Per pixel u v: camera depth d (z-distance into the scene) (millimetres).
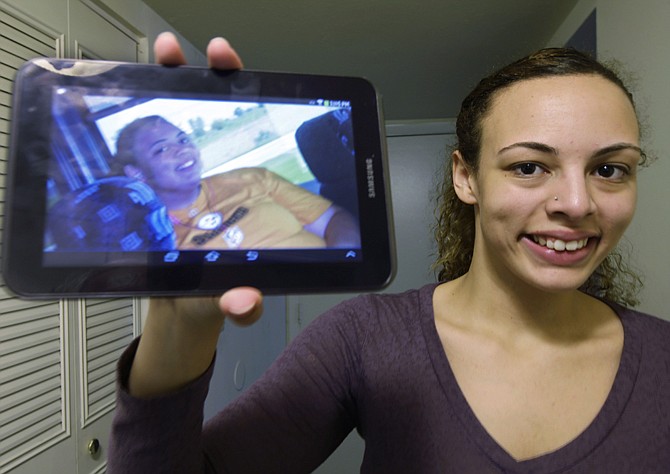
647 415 438
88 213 327
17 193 314
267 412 449
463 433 434
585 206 426
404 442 452
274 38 1230
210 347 349
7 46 648
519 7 1104
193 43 1262
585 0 1029
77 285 319
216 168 354
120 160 338
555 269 454
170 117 352
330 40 1249
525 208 452
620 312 535
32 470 680
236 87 367
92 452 824
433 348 480
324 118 380
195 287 334
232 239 348
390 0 1066
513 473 410
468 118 552
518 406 451
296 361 496
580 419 444
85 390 815
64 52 756
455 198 691
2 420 633
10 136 316
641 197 804
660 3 716
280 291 350
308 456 462
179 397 331
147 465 329
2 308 638
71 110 333
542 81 462
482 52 1328
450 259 693
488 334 499
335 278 361
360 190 377
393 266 372
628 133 445
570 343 491
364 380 488
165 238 337
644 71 771
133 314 984
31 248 314
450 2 1081
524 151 448
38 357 703
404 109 1815
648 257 782
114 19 899
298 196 367
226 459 406
